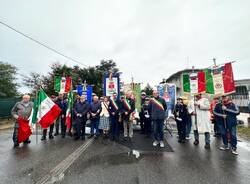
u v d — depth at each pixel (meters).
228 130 6.94
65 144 7.77
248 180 4.29
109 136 9.46
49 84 28.41
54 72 30.16
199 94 8.04
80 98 9.17
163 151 6.77
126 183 4.07
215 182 4.16
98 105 9.43
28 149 6.94
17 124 7.51
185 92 10.49
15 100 19.77
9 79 48.31
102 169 4.92
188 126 9.42
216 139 9.24
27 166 5.11
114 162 5.50
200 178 4.38
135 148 7.18
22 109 7.68
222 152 6.70
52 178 4.32
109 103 9.02
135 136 9.70
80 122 8.77
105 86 11.22
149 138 9.18
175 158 5.93
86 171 4.77
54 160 5.64
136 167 5.09
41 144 7.76
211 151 6.83
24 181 4.17
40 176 4.45
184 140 8.43
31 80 33.88
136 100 12.24
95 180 4.22
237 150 7.05
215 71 9.77
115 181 4.17
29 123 7.90
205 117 7.48
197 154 6.41
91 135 9.41
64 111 9.28
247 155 6.34
